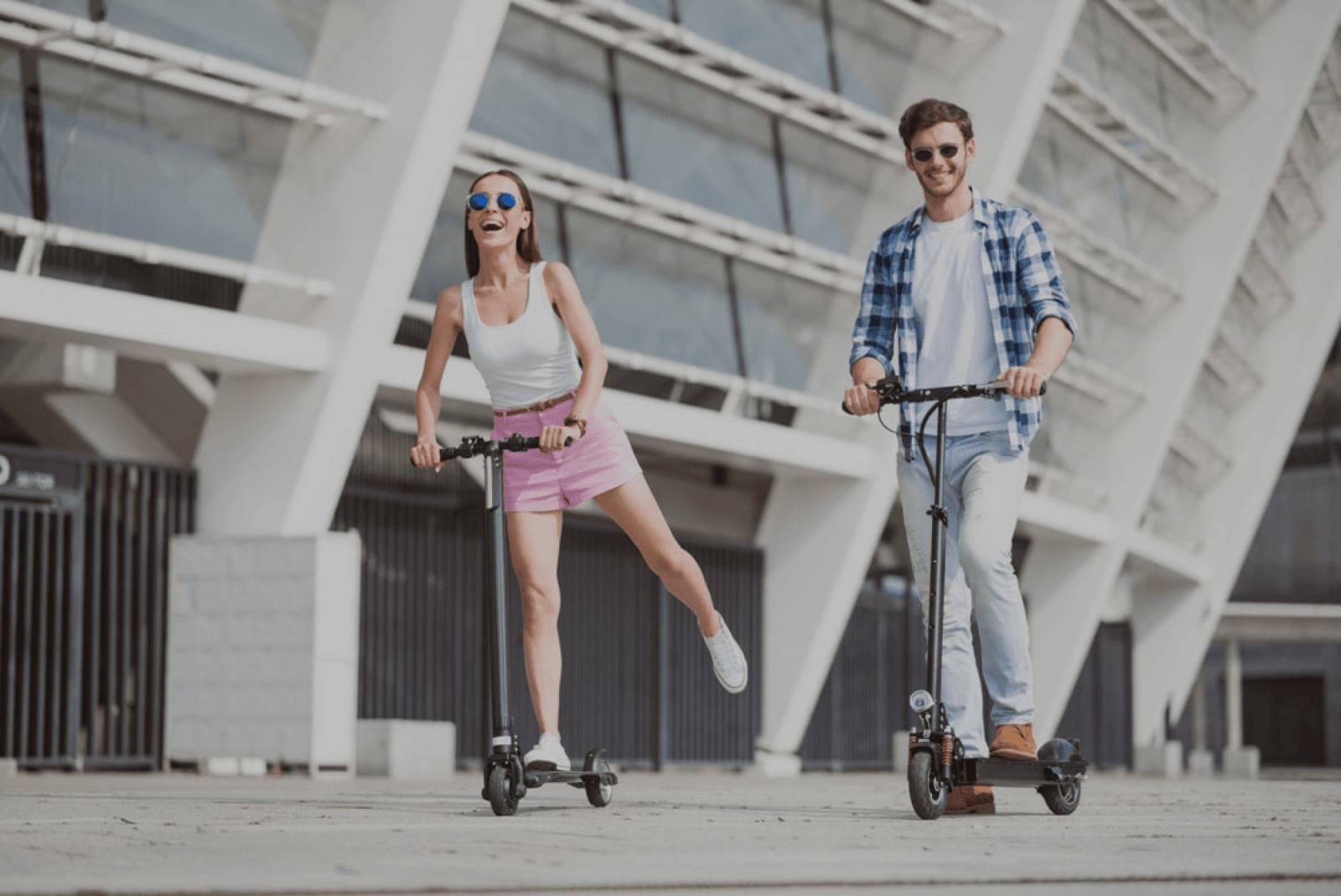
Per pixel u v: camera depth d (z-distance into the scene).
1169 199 28.25
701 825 5.00
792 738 21.00
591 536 19.09
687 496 22.95
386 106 14.41
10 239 13.30
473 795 7.48
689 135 18.47
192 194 14.23
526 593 6.11
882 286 6.23
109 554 14.51
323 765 14.05
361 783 11.43
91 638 14.38
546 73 16.92
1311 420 53.19
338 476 14.91
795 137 19.66
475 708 17.48
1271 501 54.41
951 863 3.62
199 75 13.92
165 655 14.74
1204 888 3.24
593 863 3.56
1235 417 34.47
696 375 18.58
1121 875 3.42
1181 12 27.06
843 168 20.20
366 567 16.47
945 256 6.08
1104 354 27.33
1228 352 31.81
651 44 17.73
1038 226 6.03
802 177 19.80
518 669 18.02
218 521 15.08
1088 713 33.31
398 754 14.12
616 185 17.14
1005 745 5.84
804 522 20.97
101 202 13.68
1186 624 34.78
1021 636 5.89
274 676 14.25
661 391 18.42
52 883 3.00
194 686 14.55
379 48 14.45
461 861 3.59
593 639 19.00
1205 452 33.19
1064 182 25.09
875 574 26.12
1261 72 28.39
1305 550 53.59
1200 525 34.72
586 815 5.54
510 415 6.11
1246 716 56.97
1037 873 3.43
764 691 21.02
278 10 14.51
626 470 6.14
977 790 5.95
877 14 20.11
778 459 19.34
